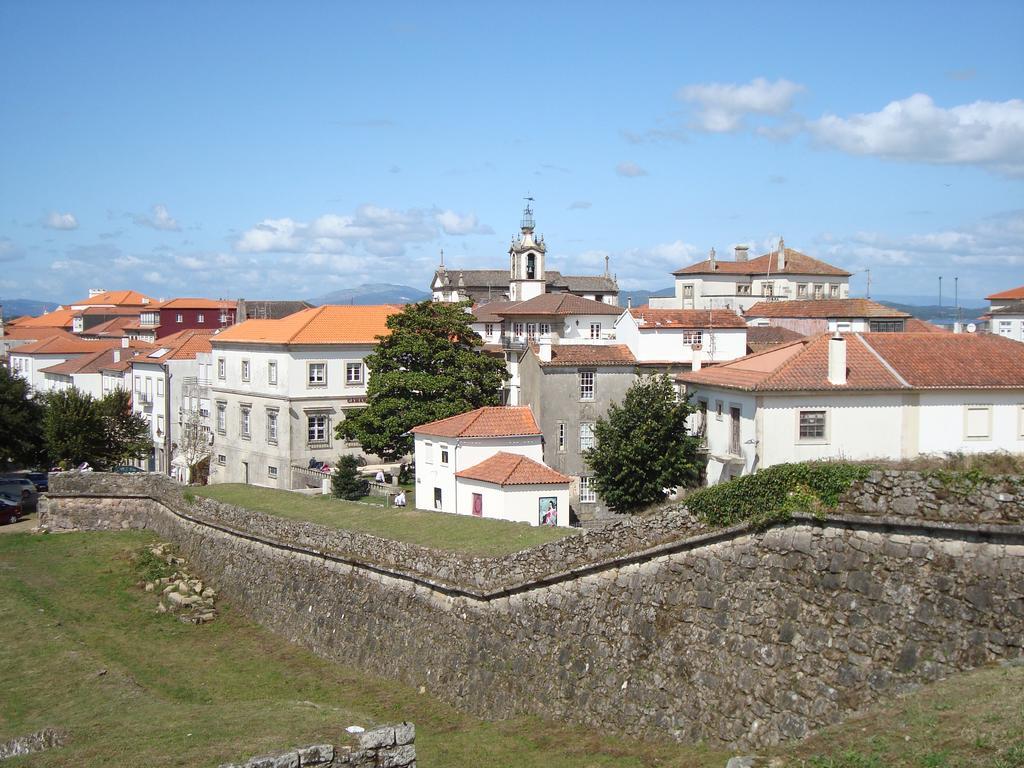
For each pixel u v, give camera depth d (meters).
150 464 90.25
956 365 39.12
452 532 34.19
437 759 23.52
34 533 52.28
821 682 19.20
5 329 144.00
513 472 46.59
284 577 38.06
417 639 30.27
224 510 44.09
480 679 27.52
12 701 28.12
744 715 20.44
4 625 36.66
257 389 72.06
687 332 61.88
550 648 25.69
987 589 17.22
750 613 20.95
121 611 39.91
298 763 18.08
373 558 33.09
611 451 44.34
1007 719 14.66
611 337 89.00
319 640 34.59
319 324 70.62
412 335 60.66
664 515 23.27
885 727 15.72
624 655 23.62
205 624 38.59
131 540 50.03
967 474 17.95
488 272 148.12
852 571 19.27
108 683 29.52
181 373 86.38
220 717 22.69
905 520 18.44
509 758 23.08
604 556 24.56
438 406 59.03
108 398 74.00
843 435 37.94
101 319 149.50
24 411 69.31
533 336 85.00
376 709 28.41
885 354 39.50
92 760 19.45
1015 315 79.56
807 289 110.19
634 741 22.53
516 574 27.14
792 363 39.03
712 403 43.22
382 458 62.12
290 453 68.31
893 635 18.33
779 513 20.48
